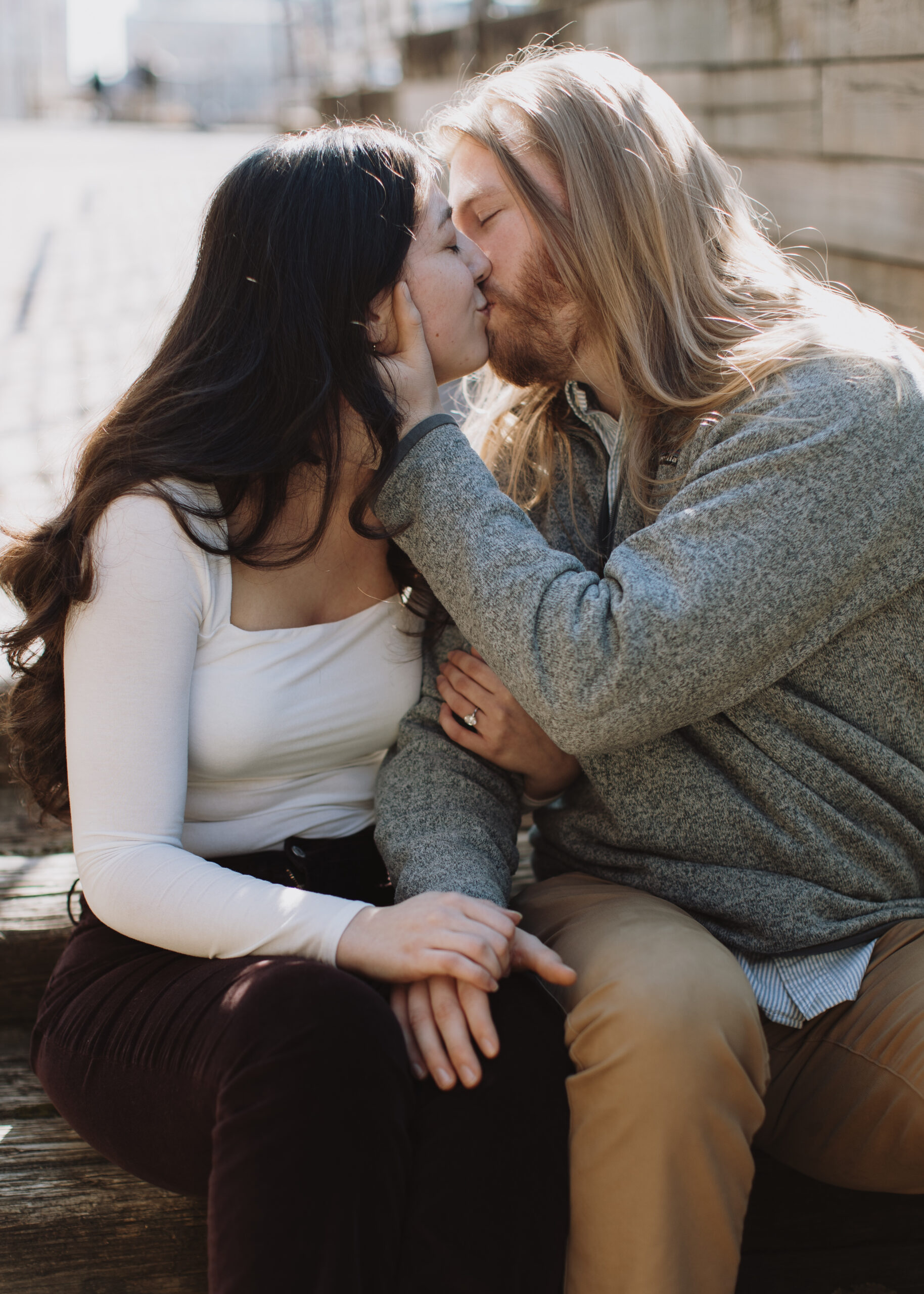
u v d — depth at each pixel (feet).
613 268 4.42
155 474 3.99
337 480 4.19
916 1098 3.84
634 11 12.05
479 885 4.13
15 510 7.45
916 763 4.26
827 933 4.11
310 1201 3.12
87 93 75.97
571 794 4.82
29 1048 5.47
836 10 8.46
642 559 3.98
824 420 3.96
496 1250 3.35
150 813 3.91
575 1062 3.65
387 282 4.19
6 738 6.81
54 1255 4.34
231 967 3.67
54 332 16.56
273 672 4.31
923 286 7.55
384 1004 3.49
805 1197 4.74
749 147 10.05
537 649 3.89
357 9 27.55
